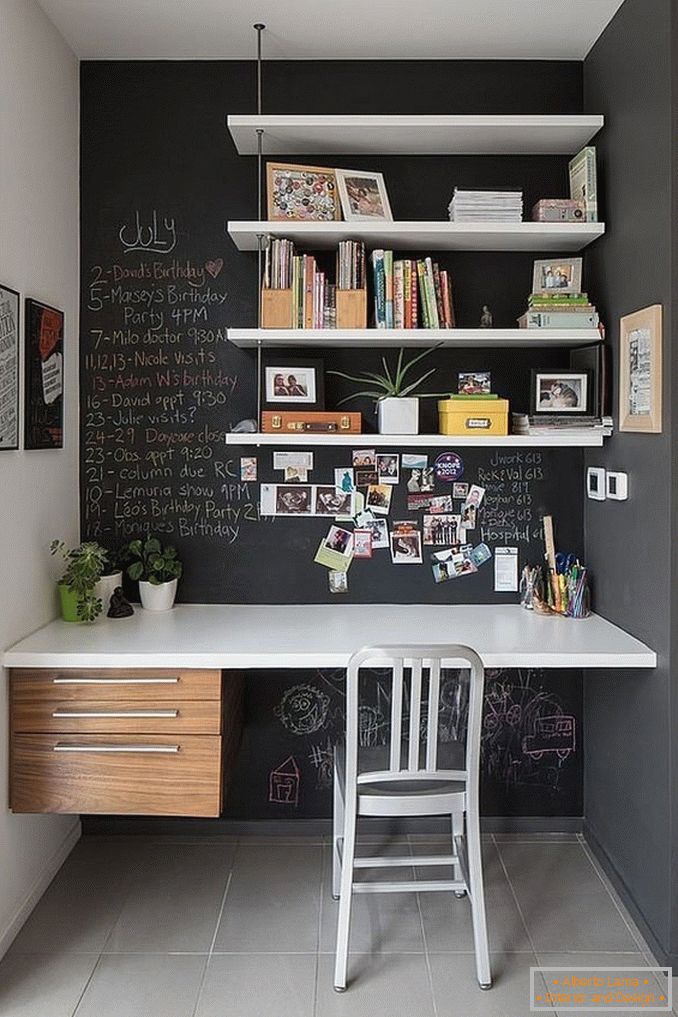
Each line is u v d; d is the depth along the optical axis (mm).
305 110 3387
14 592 2809
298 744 3496
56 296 3158
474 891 2566
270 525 3469
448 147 3299
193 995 2492
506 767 3512
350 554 3471
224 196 3414
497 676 3490
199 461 3455
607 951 2713
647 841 2764
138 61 3398
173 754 2762
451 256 3418
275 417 3148
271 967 2631
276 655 2732
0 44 2615
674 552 2576
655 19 2639
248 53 3322
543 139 3217
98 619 3195
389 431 3195
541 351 3430
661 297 2611
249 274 3422
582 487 3463
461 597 3482
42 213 3008
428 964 2650
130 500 3457
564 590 3260
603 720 3238
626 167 2912
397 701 2547
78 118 3389
